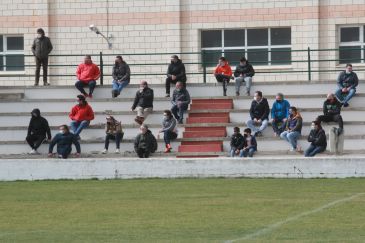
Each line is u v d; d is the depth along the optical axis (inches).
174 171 3373.5
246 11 4662.9
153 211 2522.1
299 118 3870.6
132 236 2114.9
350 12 4569.4
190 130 4030.5
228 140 3956.7
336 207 2522.1
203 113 4114.2
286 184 3095.5
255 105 3951.8
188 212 2491.4
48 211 2564.0
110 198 2815.0
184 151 3924.7
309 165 3292.3
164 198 2783.0
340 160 3280.0
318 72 4569.4
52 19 4778.5
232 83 4215.1
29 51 4803.2
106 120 4077.3
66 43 4766.2
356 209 2479.1
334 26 4584.2
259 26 4653.1
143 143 3838.6
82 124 4005.9
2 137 4109.3
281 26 4630.9
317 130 3737.7
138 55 4640.8
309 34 4591.5
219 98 4168.3
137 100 4121.6
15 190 3090.6
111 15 4741.6
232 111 4097.0
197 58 4694.9
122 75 4256.9
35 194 2960.1
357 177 3270.2
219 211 2495.1
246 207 2556.6
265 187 3014.3
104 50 4749.0
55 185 3223.4
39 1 4788.4
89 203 2711.6
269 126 3949.3
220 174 3346.5
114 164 3400.6
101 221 2365.9
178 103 4052.7
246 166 3331.7
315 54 4584.2
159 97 4185.5
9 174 3430.1
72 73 4763.8
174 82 4195.4
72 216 2464.3
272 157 3526.1
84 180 3378.4
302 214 2409.0
